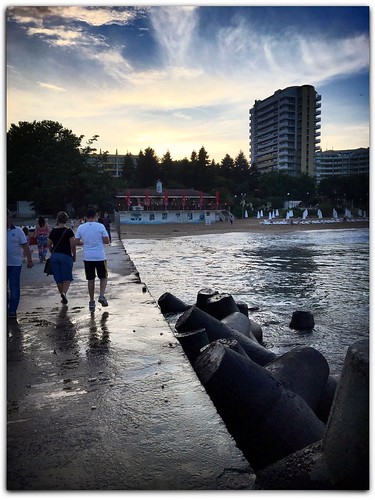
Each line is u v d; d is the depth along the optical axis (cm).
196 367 456
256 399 371
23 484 263
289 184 13588
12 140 7531
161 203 8975
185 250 3803
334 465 253
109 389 413
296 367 507
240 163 15038
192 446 305
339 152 19038
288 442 356
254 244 4531
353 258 3061
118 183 10512
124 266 1434
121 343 568
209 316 709
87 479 268
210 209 9319
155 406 371
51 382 435
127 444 310
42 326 660
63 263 822
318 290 1734
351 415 249
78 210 7562
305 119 17450
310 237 5709
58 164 7206
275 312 1345
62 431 332
